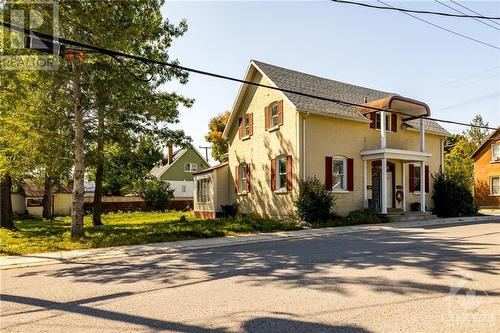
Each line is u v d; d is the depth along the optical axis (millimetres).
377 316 4938
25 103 13516
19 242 13281
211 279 7266
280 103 20406
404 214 20188
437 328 4504
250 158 23203
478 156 35438
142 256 10680
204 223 18750
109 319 5094
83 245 12375
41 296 6391
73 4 11852
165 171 47812
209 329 4645
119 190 41375
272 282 6848
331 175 19766
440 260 8445
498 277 6855
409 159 20766
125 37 12516
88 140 16328
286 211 19781
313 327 4617
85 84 13992
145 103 15141
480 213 24266
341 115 19812
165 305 5656
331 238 13219
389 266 7914
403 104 20781
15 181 22375
